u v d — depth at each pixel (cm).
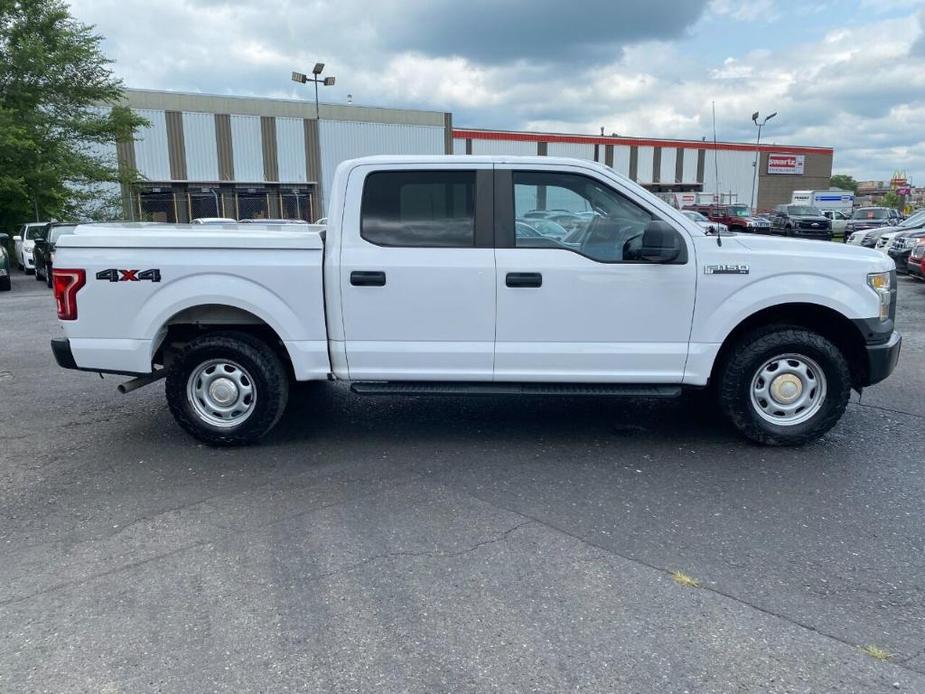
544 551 368
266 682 269
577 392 501
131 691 264
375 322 500
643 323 495
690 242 491
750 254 490
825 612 312
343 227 500
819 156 6000
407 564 355
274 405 520
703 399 639
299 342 505
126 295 503
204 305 517
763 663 277
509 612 313
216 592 332
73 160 2727
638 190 496
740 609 314
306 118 4306
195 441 548
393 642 292
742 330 524
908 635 295
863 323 495
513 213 496
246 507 426
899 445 529
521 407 634
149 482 467
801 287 488
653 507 421
